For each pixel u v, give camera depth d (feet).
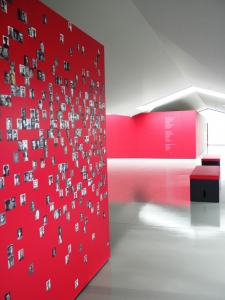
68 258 10.54
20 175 8.05
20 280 8.08
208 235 17.12
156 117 59.16
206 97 59.26
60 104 9.95
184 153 58.18
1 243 7.41
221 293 11.19
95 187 12.86
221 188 30.07
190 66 31.48
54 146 9.64
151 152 59.72
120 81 31.94
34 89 8.58
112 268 13.39
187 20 16.37
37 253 8.80
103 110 13.70
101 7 16.70
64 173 10.24
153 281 12.16
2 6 7.33
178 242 16.20
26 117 8.25
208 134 105.09
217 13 13.76
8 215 7.63
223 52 20.44
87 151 12.04
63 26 10.09
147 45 24.13
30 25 8.38
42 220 9.02
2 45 7.33
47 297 9.30
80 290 11.43
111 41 21.33
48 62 9.23
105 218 13.96
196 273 12.75
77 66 11.08
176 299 10.87
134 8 17.42
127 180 35.73
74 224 10.97
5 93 7.45
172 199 25.82
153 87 40.40
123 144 60.95
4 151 7.45
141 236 17.28
